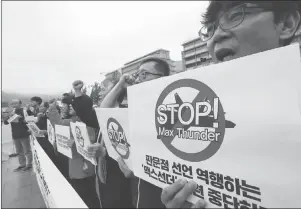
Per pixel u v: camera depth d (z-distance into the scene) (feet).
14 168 9.35
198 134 1.71
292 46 1.13
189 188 1.74
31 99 9.32
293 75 1.14
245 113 1.38
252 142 1.35
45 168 4.60
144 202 3.36
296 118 1.14
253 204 1.37
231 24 2.36
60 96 7.21
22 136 9.53
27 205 5.10
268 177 1.29
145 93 2.28
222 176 1.54
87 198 5.16
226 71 1.47
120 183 4.30
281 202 1.22
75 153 5.43
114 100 3.94
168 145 2.02
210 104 1.60
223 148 1.53
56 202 2.75
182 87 1.82
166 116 2.01
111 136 3.22
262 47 2.24
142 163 2.41
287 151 1.19
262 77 1.28
